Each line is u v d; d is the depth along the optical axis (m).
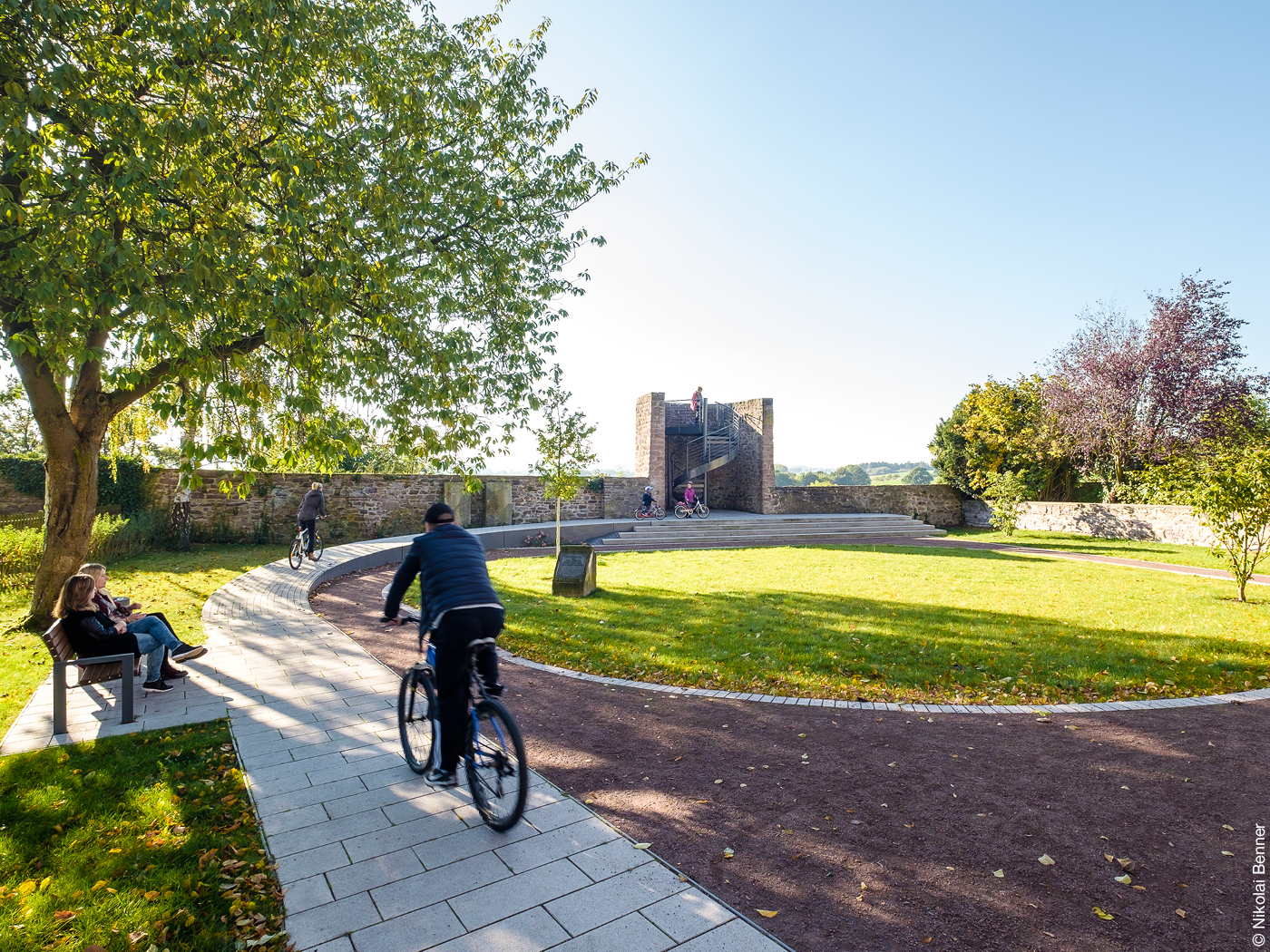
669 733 4.99
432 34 8.52
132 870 3.01
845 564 15.11
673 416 33.03
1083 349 25.28
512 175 9.51
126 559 14.16
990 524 28.05
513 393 9.18
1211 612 9.28
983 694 5.89
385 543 17.70
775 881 3.03
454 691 3.55
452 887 2.93
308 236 6.55
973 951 2.56
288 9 6.26
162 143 5.77
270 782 3.99
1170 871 3.12
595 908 2.79
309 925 2.65
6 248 5.55
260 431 6.98
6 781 3.87
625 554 17.58
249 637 7.68
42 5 5.07
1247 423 23.73
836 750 4.66
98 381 7.83
